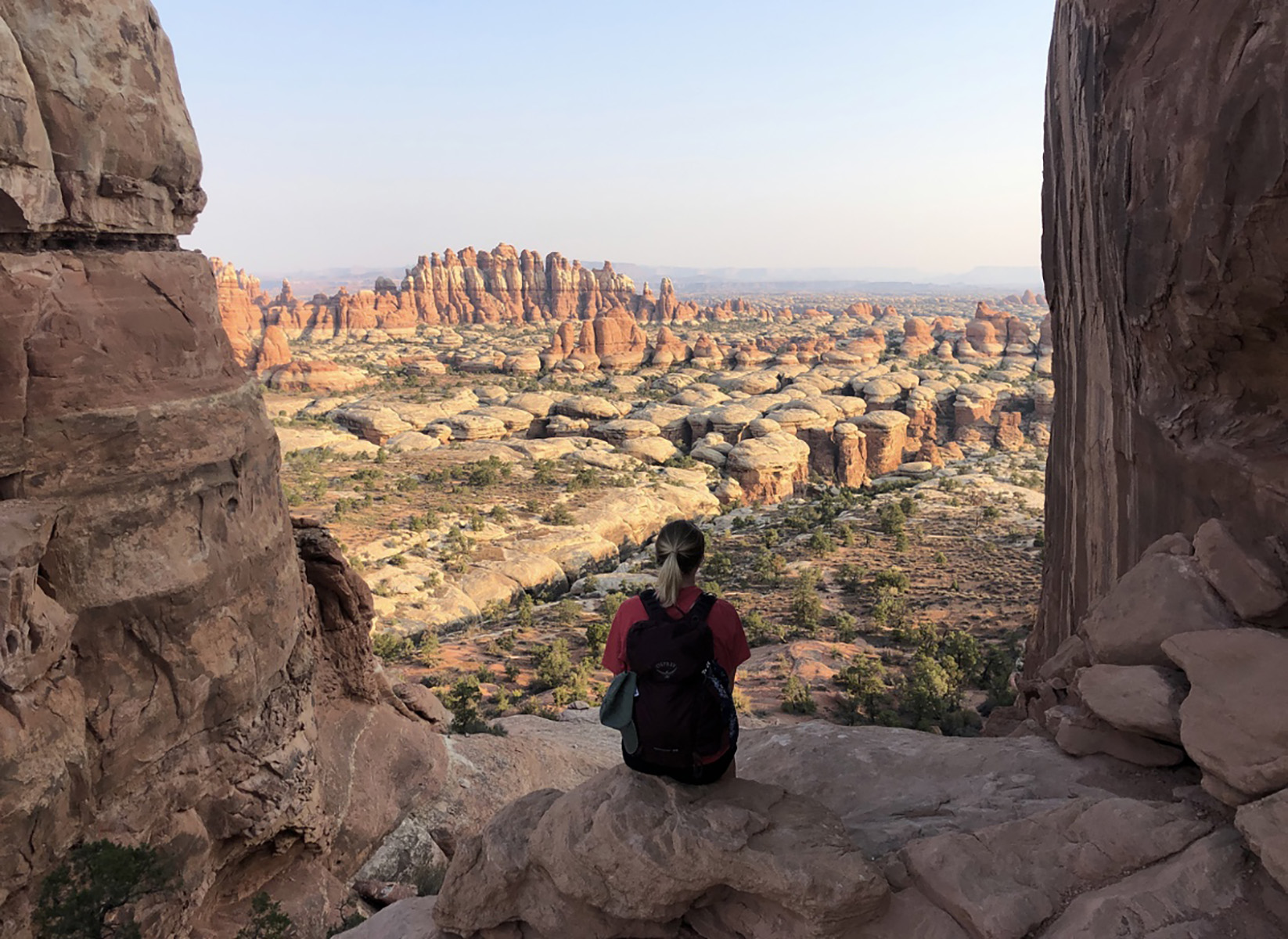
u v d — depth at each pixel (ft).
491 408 424.87
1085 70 22.49
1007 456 398.62
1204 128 14.49
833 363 565.53
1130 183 18.20
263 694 33.14
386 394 475.72
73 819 25.31
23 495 25.00
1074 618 26.91
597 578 211.61
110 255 28.19
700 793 12.51
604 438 390.83
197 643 29.40
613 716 12.41
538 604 196.24
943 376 506.89
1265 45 12.69
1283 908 9.75
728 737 12.27
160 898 27.73
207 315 32.12
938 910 11.10
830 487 375.25
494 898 12.84
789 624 165.07
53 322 25.88
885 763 17.11
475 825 50.85
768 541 243.81
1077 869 11.38
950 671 127.54
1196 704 12.85
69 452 25.91
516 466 330.54
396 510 255.70
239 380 33.14
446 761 54.08
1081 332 25.86
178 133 31.04
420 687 65.77
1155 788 14.02
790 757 18.01
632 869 11.44
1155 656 15.25
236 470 31.60
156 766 28.43
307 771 36.24
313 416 419.54
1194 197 14.97
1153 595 15.85
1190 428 17.33
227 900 34.88
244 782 32.19
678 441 400.67
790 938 11.04
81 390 26.30
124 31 28.71
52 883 22.40
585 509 267.80
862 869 11.02
